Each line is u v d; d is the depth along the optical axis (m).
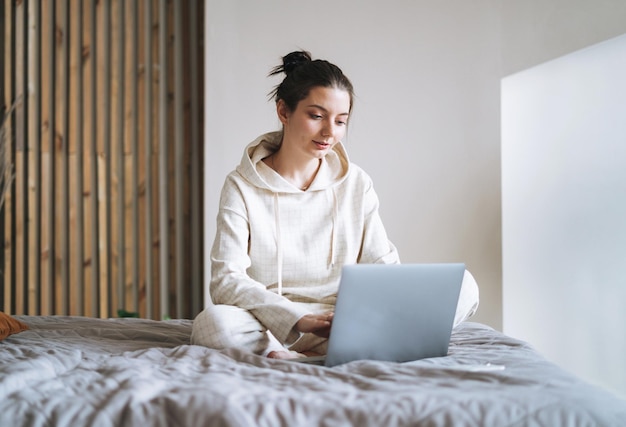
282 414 1.07
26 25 4.02
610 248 3.26
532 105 3.78
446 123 3.97
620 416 1.12
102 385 1.18
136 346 1.73
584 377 3.42
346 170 2.04
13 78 4.01
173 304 4.14
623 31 2.93
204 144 3.94
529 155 3.79
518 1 3.75
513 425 1.06
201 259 4.15
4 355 1.46
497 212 3.95
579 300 3.46
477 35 3.96
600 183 3.31
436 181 3.97
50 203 4.00
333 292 1.97
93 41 4.06
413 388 1.16
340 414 1.07
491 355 1.52
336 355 1.42
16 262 3.96
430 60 3.98
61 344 1.66
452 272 1.48
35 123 4.00
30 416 1.07
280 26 3.99
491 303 3.94
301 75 1.86
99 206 4.04
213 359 1.41
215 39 3.96
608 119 3.24
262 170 1.97
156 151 4.12
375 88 3.99
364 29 3.99
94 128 4.05
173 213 4.14
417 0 3.99
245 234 1.91
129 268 4.06
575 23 3.27
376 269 1.38
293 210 1.96
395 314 1.44
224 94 3.96
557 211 3.60
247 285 1.75
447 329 1.53
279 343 1.76
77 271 4.02
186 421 1.05
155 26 4.12
